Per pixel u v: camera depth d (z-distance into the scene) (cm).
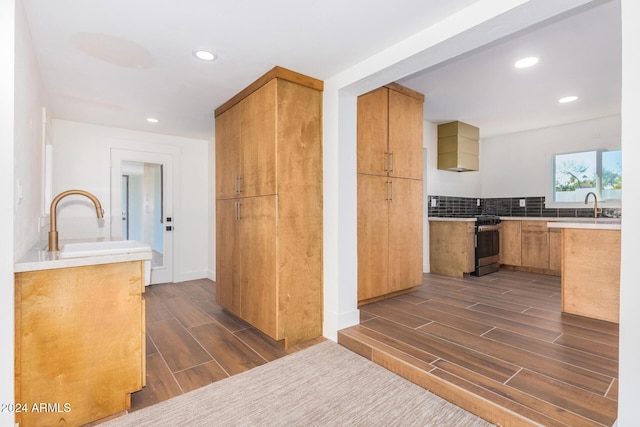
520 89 326
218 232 327
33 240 196
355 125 260
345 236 253
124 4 159
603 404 151
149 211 424
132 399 177
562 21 203
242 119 276
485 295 342
